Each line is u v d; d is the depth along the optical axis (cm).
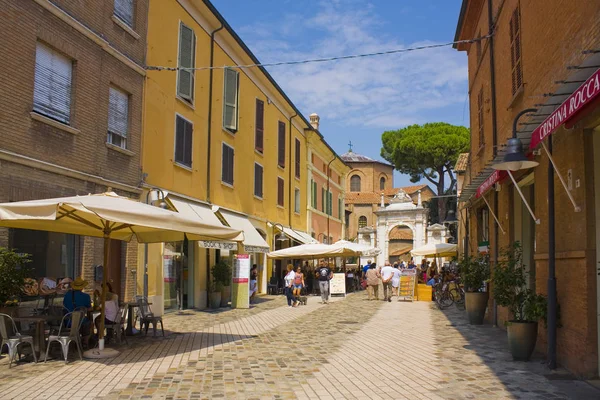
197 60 2000
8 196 1063
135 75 1563
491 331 1370
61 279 1230
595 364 770
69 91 1279
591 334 771
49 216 850
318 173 4053
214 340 1199
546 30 966
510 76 1285
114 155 1451
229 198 2316
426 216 4747
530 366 895
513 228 1323
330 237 4453
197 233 1038
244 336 1270
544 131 767
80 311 962
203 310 1925
